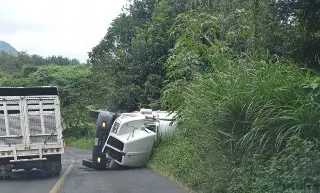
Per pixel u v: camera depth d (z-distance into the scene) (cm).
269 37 1297
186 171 1234
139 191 1140
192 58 1469
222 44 1382
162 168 1571
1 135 1572
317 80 798
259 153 823
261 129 810
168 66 1670
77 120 4422
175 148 1522
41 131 1616
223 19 1462
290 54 1312
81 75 4562
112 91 2811
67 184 1354
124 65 2867
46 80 4847
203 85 998
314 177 671
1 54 9000
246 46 1324
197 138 1057
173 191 1120
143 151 1784
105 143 1811
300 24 1325
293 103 796
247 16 1305
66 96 4488
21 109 1609
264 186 757
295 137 722
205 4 1658
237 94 879
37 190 1282
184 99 1247
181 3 2556
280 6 1301
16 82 5047
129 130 1800
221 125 922
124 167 1831
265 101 826
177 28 1720
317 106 757
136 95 2719
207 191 963
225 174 911
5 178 1599
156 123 1864
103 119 1834
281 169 735
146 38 2733
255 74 880
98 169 1850
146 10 3544
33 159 1595
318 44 1301
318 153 691
